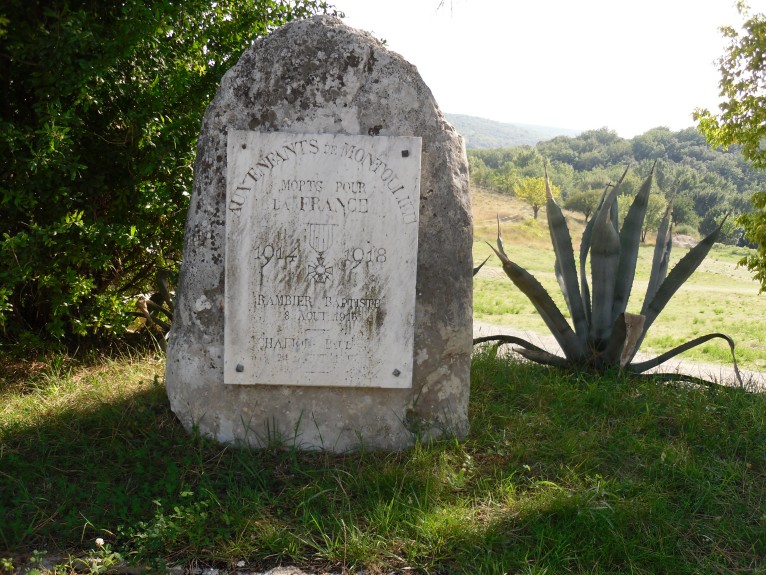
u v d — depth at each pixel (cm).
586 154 8100
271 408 389
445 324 394
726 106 733
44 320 609
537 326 1095
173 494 333
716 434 429
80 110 564
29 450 370
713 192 5403
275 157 374
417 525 313
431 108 392
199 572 283
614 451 397
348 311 381
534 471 373
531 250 3378
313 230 377
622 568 294
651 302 550
